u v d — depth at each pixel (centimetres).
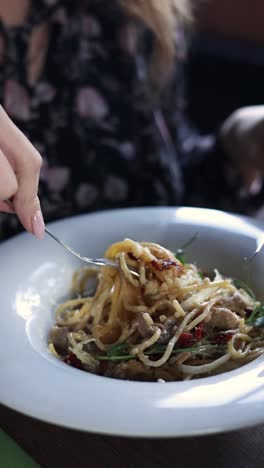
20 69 104
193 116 176
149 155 116
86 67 111
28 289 77
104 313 77
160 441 60
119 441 60
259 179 121
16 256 79
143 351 69
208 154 123
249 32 175
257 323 73
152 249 76
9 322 71
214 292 74
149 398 57
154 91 117
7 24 102
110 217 87
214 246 83
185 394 57
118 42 113
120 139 114
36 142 107
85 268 83
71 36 107
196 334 70
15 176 64
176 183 118
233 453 59
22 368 62
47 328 75
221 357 69
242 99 167
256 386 58
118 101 114
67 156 110
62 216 112
